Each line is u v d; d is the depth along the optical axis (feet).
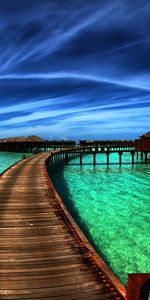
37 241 30.83
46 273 23.44
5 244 29.86
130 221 55.83
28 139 320.91
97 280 22.39
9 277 22.75
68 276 22.97
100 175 123.03
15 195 53.36
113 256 39.70
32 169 94.17
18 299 19.72
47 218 39.37
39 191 57.26
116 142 355.56
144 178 113.80
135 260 38.58
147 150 166.50
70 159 218.59
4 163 191.83
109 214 60.70
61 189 89.35
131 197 77.66
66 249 28.63
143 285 15.65
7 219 38.75
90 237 46.83
